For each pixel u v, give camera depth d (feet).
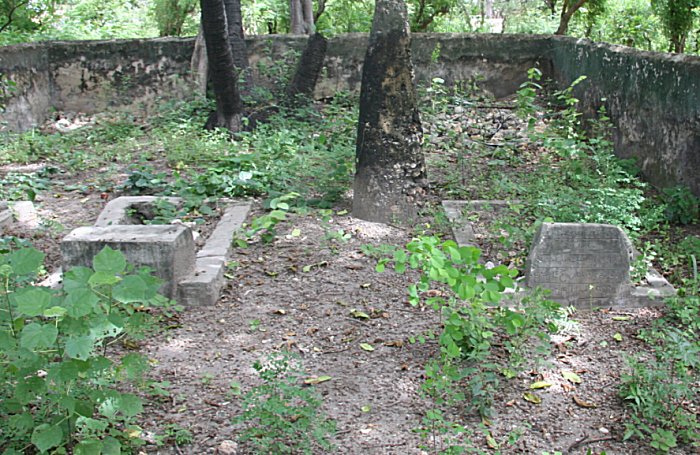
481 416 13.42
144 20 62.59
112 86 41.60
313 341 16.24
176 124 34.96
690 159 24.20
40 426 10.79
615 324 16.87
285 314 17.43
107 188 26.58
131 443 12.32
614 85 30.78
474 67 42.04
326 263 19.83
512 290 17.54
